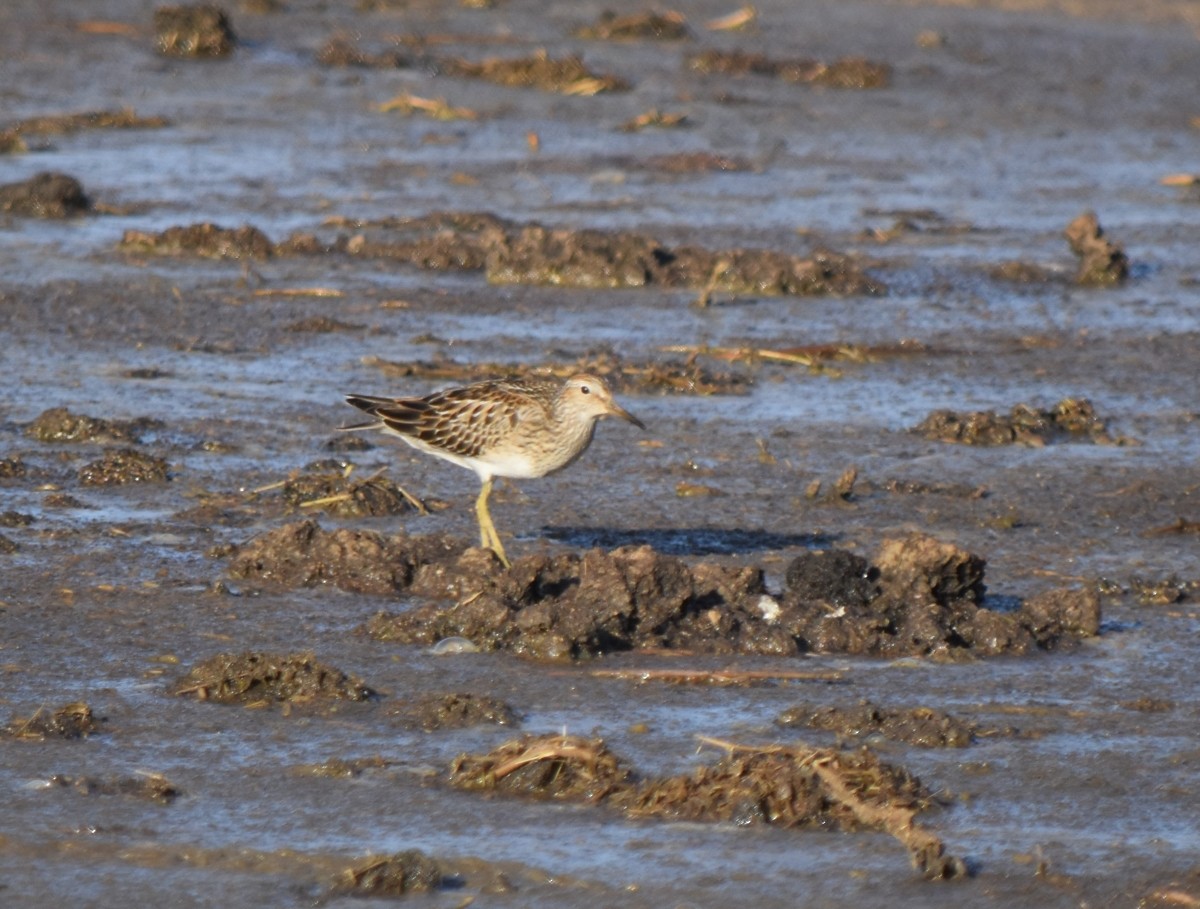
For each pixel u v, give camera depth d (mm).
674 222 26172
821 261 23125
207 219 25375
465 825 9203
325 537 12969
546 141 31719
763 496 15344
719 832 9203
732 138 32500
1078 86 38250
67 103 32594
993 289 23406
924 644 11953
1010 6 46844
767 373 19375
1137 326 21781
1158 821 9430
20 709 10438
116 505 14422
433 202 26922
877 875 8758
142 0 43344
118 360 18828
